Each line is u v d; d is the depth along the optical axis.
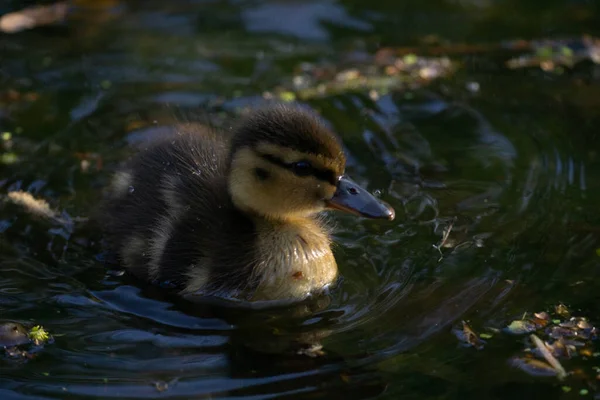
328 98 11.95
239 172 8.72
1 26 13.55
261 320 8.27
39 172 10.52
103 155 10.80
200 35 13.50
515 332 7.82
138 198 9.36
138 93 12.04
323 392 7.14
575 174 10.33
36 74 12.47
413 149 10.87
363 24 13.86
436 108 11.73
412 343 7.74
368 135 11.15
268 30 13.66
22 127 11.35
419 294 8.43
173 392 7.16
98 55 12.95
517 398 7.04
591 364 7.43
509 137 11.07
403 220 9.64
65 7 14.09
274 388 7.19
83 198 10.12
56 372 7.43
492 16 14.06
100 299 8.56
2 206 9.94
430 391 7.13
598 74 12.43
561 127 11.23
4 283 8.74
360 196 8.47
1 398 7.09
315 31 13.64
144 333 8.03
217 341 7.91
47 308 8.38
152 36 13.45
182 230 8.87
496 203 9.86
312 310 8.41
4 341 7.81
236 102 11.78
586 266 8.76
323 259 8.83
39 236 9.52
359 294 8.58
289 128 8.45
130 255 9.09
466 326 7.91
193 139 9.84
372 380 7.27
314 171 8.41
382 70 12.61
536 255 8.95
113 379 7.34
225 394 7.13
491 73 12.52
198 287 8.67
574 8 14.23
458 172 10.43
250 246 8.73
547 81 12.30
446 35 13.55
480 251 9.05
